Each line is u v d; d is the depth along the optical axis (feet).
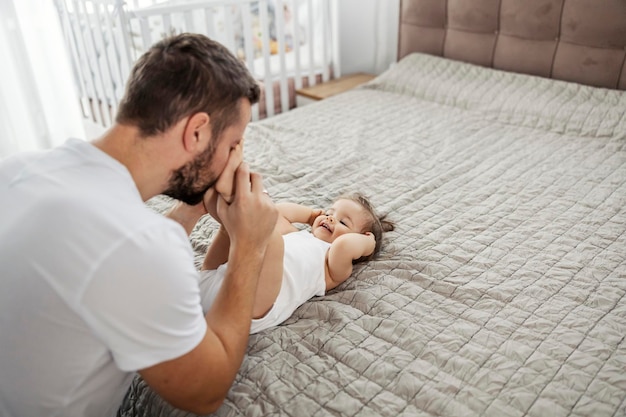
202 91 2.65
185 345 2.55
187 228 3.86
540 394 3.27
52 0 8.75
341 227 4.81
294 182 6.21
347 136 7.55
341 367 3.55
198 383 2.70
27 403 2.83
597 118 7.17
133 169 2.76
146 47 8.73
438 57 9.50
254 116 10.39
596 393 3.26
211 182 3.07
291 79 11.03
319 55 11.54
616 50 7.63
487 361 3.53
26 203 2.51
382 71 11.88
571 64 8.09
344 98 9.18
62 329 2.57
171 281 2.43
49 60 9.08
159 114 2.63
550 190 5.86
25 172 2.66
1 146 8.87
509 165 6.51
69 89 9.42
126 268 2.34
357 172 6.47
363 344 3.73
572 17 7.85
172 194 3.09
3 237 2.51
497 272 4.48
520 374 3.41
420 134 7.55
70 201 2.43
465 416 3.12
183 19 9.19
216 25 10.76
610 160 6.47
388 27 11.35
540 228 5.13
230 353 2.90
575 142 7.02
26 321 2.56
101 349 2.68
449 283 4.34
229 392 3.36
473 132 7.56
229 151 3.03
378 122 8.05
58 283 2.40
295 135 7.66
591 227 5.11
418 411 3.20
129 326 2.39
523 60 8.61
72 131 9.72
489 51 9.02
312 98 10.32
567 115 7.37
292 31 11.46
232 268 3.11
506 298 4.15
